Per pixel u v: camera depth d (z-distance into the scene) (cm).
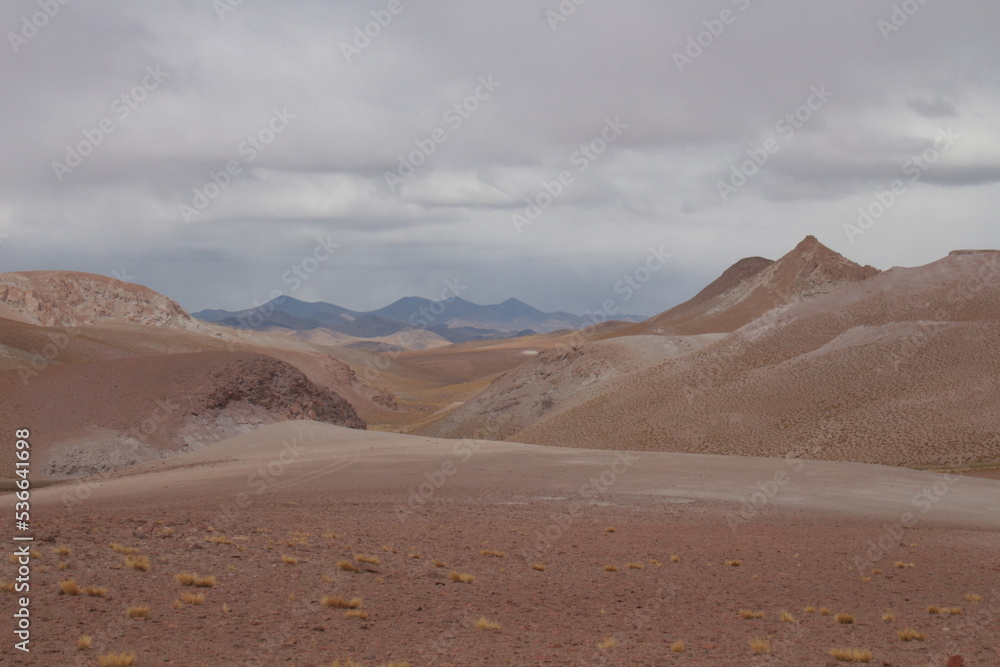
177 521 2388
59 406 7838
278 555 1916
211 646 1188
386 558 2039
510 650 1285
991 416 6106
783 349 9869
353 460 5622
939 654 1334
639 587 1888
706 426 7669
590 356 13012
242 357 9756
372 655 1213
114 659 1050
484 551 2227
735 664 1238
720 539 2706
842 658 1279
